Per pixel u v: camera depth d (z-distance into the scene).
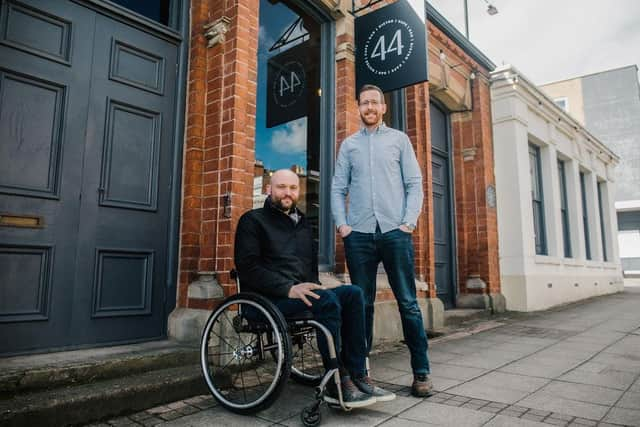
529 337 5.02
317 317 2.38
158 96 3.64
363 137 3.07
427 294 5.59
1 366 2.51
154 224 3.53
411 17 4.46
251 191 3.62
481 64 7.93
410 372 3.44
